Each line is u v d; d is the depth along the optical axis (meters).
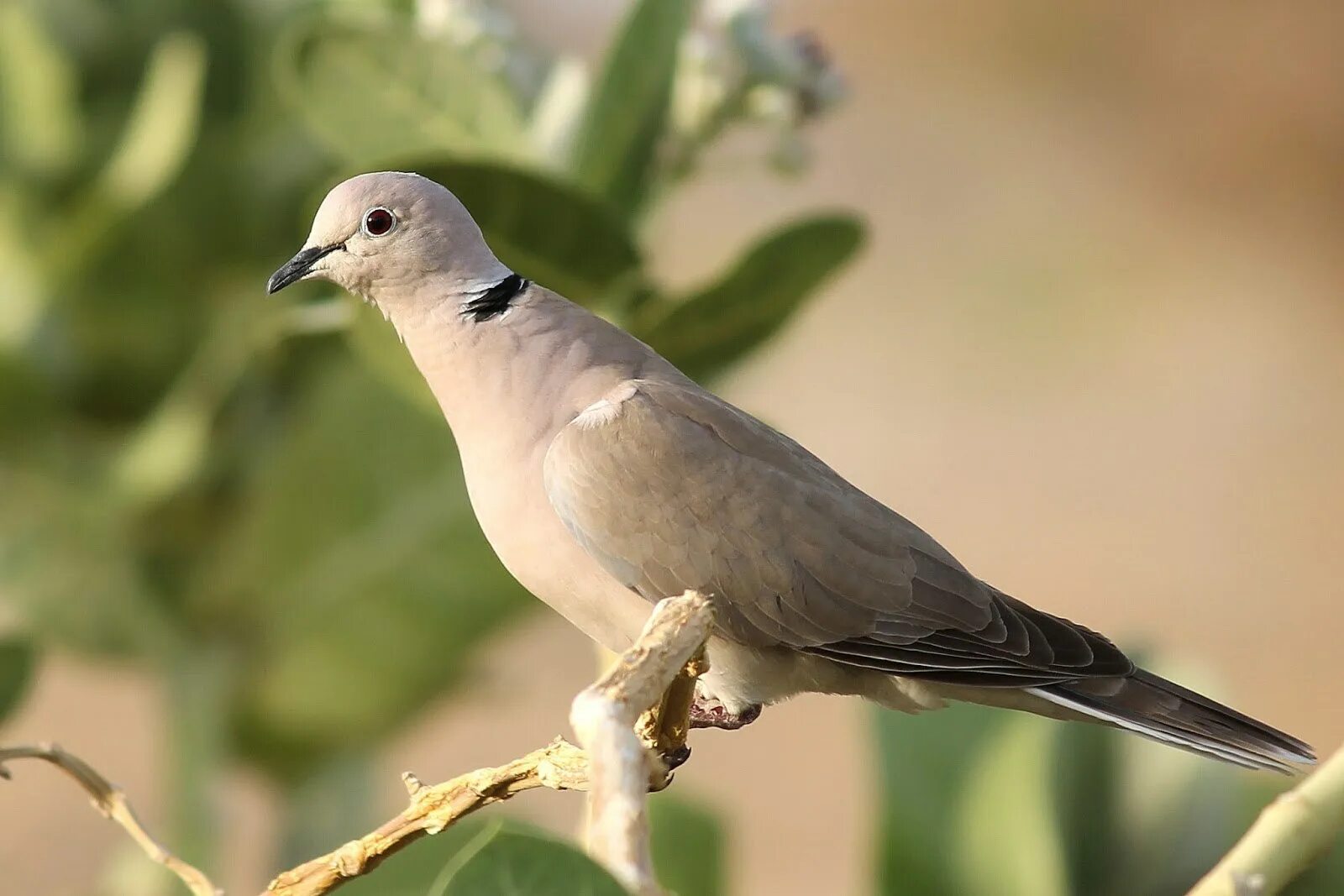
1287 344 9.40
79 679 6.48
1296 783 4.85
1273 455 8.62
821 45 4.88
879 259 9.93
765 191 10.06
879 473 8.50
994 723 4.82
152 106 4.97
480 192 4.82
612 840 4.56
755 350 4.88
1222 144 10.54
